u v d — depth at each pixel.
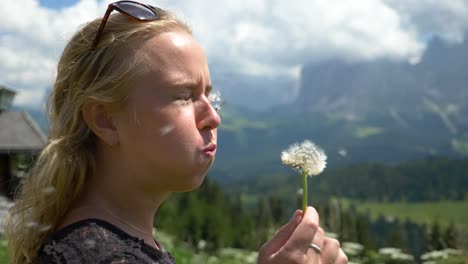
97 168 1.40
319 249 1.32
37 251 1.38
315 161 1.37
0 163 29.88
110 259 1.19
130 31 1.34
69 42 1.42
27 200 1.43
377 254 9.57
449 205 198.38
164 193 1.38
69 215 1.40
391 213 190.75
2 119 33.94
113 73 1.31
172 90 1.31
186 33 1.40
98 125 1.35
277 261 1.29
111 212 1.36
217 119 1.35
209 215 44.59
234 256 10.91
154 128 1.30
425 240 9.42
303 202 1.38
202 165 1.33
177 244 10.88
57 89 1.45
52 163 1.38
